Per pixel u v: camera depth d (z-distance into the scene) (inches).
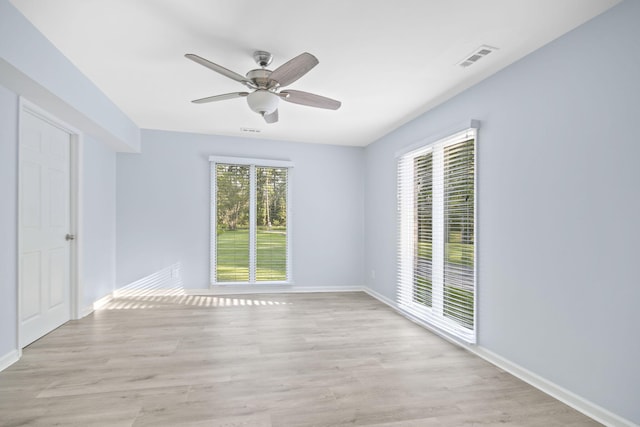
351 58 101.7
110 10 80.0
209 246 197.5
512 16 80.1
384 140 191.0
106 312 158.4
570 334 84.1
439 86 121.6
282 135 196.4
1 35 76.0
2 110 96.2
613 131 75.2
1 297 97.4
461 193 124.9
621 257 73.5
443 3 76.0
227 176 201.6
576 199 83.1
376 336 130.9
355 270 218.8
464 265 122.6
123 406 79.9
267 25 85.5
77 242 145.7
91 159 156.2
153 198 190.4
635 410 70.8
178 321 146.1
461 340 122.8
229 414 77.2
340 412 78.7
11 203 101.0
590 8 76.6
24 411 77.3
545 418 77.7
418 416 77.5
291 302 183.2
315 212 213.5
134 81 121.6
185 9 79.2
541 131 92.8
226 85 125.2
